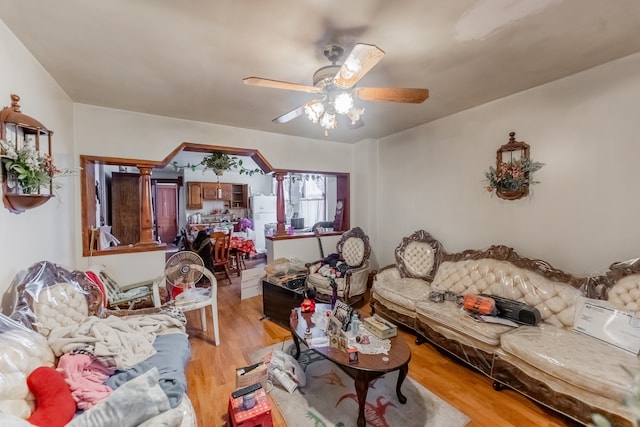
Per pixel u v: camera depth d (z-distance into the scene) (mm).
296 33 1736
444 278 3127
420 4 1482
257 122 3688
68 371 1440
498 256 2795
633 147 2105
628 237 2152
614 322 1935
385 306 3201
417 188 3973
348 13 1549
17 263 1714
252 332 3047
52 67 2150
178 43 1844
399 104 3061
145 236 3398
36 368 1321
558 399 1762
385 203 4566
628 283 1991
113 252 3145
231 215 8469
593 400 1612
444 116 3492
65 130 2656
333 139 4688
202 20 1600
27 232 1850
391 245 4477
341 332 2031
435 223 3730
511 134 2830
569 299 2230
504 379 2061
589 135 2318
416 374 2316
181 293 2955
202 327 3135
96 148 3035
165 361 1709
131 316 2205
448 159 3510
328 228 5254
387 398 2020
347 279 3514
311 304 2643
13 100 1673
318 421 1810
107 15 1545
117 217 4984
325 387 2145
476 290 2803
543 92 2582
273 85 1770
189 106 3064
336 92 1925
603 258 2279
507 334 2092
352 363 1774
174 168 7930
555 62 2172
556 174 2531
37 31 1686
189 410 1422
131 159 3232
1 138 1557
